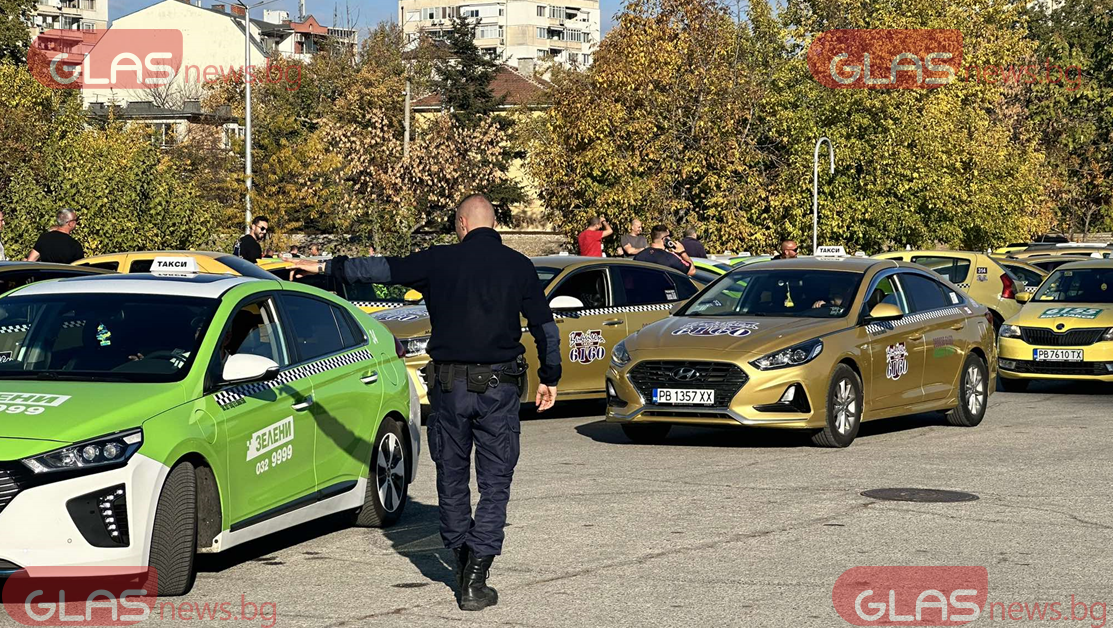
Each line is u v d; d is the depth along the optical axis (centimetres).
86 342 698
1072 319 1758
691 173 4366
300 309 792
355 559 740
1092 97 4844
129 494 606
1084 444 1216
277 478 721
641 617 606
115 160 3064
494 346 623
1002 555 738
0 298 741
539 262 1476
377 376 838
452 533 632
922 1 4378
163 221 2989
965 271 2261
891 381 1253
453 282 626
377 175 5266
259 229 2077
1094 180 5544
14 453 590
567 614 612
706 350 1169
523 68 8900
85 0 13388
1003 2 4928
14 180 2934
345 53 7356
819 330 1195
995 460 1108
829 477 1015
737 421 1148
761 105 4428
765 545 764
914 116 4275
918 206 4331
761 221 4388
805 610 618
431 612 618
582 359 1432
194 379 671
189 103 8631
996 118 5375
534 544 770
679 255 2047
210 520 663
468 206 645
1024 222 4888
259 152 4638
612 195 4325
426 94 7831
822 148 4256
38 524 588
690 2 4309
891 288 1301
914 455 1138
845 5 4322
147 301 726
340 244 4622
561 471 1056
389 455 846
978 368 1381
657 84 4366
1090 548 757
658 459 1124
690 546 761
